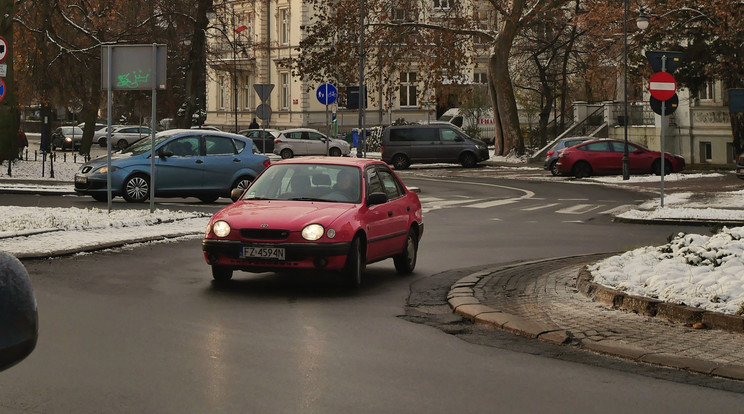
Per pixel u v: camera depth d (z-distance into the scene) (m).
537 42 59.31
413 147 51.41
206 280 12.27
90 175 24.31
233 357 7.68
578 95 68.44
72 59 40.62
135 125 75.50
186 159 24.84
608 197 31.22
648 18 39.81
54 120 94.56
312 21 76.56
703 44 42.38
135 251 15.04
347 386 6.76
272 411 6.03
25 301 3.36
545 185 37.66
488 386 6.86
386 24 51.66
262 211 11.95
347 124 78.31
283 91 78.94
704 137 48.78
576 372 7.38
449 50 52.41
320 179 12.81
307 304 10.62
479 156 51.44
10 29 34.03
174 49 44.31
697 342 8.32
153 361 7.46
